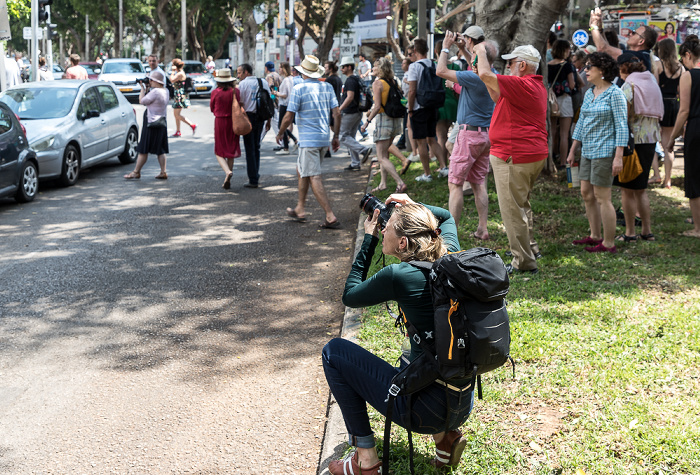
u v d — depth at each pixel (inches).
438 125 433.7
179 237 342.3
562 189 389.4
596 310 216.5
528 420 156.4
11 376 197.3
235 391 188.7
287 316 242.4
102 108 527.2
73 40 2874.0
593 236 290.5
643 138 285.1
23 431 169.3
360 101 495.8
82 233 348.5
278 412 177.0
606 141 267.4
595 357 184.1
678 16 625.9
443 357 114.8
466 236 307.6
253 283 276.1
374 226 137.8
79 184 478.9
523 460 141.8
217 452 159.8
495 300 114.7
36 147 439.5
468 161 287.7
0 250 317.7
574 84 425.7
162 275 284.7
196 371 200.7
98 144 509.4
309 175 352.5
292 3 1152.2
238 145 455.5
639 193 295.0
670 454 140.5
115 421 173.6
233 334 227.1
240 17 2006.6
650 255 276.8
